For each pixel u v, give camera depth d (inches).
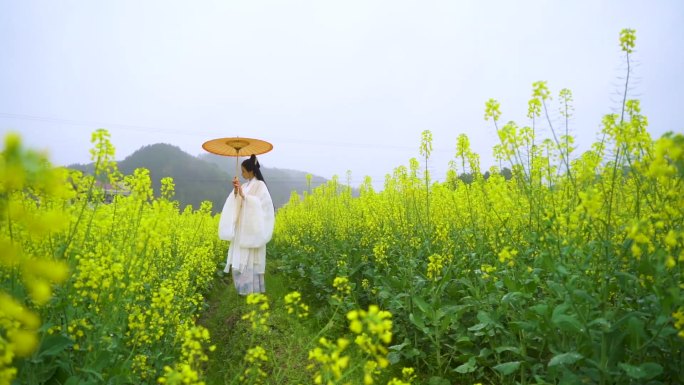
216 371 147.0
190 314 164.6
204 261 220.2
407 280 167.2
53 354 86.0
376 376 131.9
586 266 99.5
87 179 103.7
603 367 89.3
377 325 65.9
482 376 130.6
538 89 118.3
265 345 151.1
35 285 51.0
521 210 151.8
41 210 96.9
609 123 113.4
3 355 57.9
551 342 111.0
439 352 135.3
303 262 274.8
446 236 189.0
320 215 323.9
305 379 127.1
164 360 125.6
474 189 194.2
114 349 106.2
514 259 127.1
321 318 189.5
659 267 83.3
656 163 80.6
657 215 94.3
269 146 229.5
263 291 231.5
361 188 295.7
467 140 175.3
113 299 104.6
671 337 93.4
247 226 224.4
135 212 127.4
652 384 88.8
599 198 92.2
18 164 42.8
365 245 245.9
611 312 93.3
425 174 197.9
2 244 47.3
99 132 96.6
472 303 143.1
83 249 108.4
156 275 151.5
